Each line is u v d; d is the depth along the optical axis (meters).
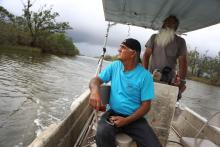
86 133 3.71
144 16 4.76
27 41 57.62
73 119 3.26
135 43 2.53
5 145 8.80
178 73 3.71
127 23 5.62
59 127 2.69
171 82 3.59
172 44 3.53
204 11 3.43
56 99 16.12
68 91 19.66
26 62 34.09
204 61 62.44
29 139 9.48
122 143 2.35
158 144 2.47
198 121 4.19
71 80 25.88
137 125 2.50
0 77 20.52
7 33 51.91
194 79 63.22
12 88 17.38
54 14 61.59
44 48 61.81
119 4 4.25
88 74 34.38
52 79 24.20
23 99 14.86
